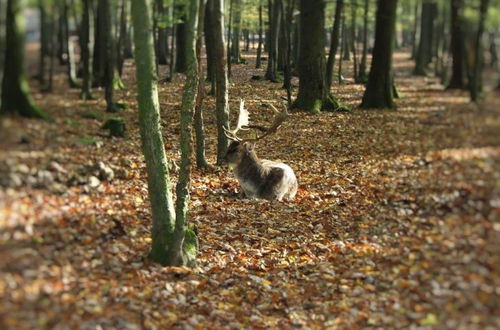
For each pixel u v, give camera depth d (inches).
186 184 211.0
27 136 186.1
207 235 250.4
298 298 194.5
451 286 150.4
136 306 168.1
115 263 190.9
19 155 177.6
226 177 343.3
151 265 202.1
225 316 179.5
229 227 262.8
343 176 335.0
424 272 165.8
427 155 230.2
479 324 136.2
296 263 226.1
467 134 177.0
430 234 177.6
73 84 422.3
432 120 256.8
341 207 285.9
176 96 497.4
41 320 138.3
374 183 302.2
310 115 471.5
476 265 149.2
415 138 310.7
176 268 204.2
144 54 203.5
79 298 157.2
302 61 499.5
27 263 151.6
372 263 207.0
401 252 195.2
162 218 209.8
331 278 204.5
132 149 352.5
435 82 339.9
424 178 212.8
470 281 146.6
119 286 175.9
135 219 236.5
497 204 158.1
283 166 311.9
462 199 169.0
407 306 161.8
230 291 198.5
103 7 468.4
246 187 304.5
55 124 218.7
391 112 465.1
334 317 176.4
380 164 323.9
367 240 228.8
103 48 483.8
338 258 221.9
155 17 543.5
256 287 203.3
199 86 243.8
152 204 211.2
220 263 223.3
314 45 497.7
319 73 496.7
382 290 181.8
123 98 496.1
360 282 194.1
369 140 385.4
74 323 144.5
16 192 169.5
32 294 144.3
